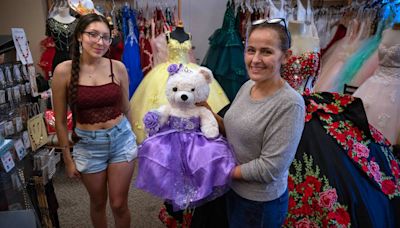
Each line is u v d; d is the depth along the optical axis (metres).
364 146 1.73
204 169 1.18
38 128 1.73
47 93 2.61
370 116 2.53
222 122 1.43
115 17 3.35
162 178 1.23
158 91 2.84
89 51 1.50
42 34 3.43
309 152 1.65
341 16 3.49
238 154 1.18
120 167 1.65
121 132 1.64
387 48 2.48
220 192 1.24
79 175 1.62
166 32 3.16
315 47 2.53
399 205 1.61
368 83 2.65
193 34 4.03
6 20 3.36
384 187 1.63
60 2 3.05
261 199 1.14
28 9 3.35
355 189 1.54
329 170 1.58
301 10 3.09
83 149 1.59
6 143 1.33
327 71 3.32
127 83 1.77
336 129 1.75
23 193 1.48
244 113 1.13
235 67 3.31
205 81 1.45
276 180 1.10
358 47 3.18
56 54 2.93
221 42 3.44
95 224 1.82
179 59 3.04
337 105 1.87
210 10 3.98
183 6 3.89
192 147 1.27
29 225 1.16
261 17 3.49
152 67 3.46
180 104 1.39
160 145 1.29
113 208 1.72
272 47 1.03
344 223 1.46
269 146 1.04
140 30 3.45
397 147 2.26
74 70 1.50
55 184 2.62
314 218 1.53
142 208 2.33
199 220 1.64
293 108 1.01
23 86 1.68
